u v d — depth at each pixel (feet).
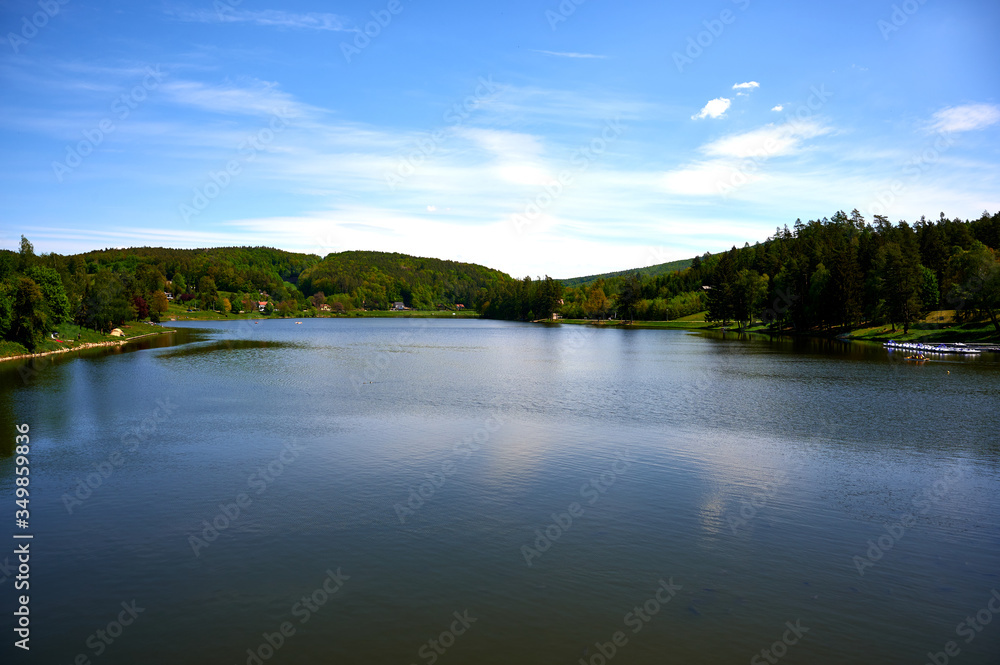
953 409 134.51
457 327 644.69
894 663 41.91
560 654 42.68
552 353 298.15
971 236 515.50
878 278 369.71
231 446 98.73
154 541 61.16
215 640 44.34
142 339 372.79
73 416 123.34
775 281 482.28
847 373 204.13
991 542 61.98
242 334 447.01
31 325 261.65
